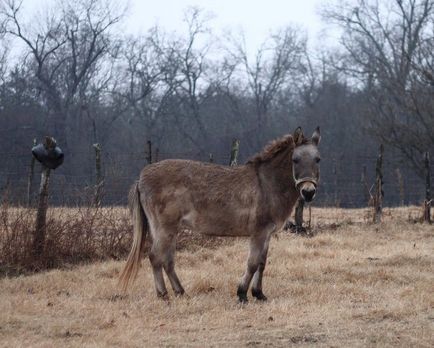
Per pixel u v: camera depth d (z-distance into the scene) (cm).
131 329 1156
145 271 1673
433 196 3981
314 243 2066
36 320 1219
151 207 1398
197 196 1383
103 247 1848
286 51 7250
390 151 5056
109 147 6006
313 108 6775
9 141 5459
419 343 1088
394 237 2264
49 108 5934
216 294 1432
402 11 6962
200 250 1933
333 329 1165
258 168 1386
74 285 1511
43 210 1733
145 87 6588
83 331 1152
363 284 1527
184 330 1166
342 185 3994
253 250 1368
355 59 6881
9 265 1677
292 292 1456
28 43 6103
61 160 1736
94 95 6331
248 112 6931
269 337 1124
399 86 5591
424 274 1625
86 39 6331
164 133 6419
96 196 1891
